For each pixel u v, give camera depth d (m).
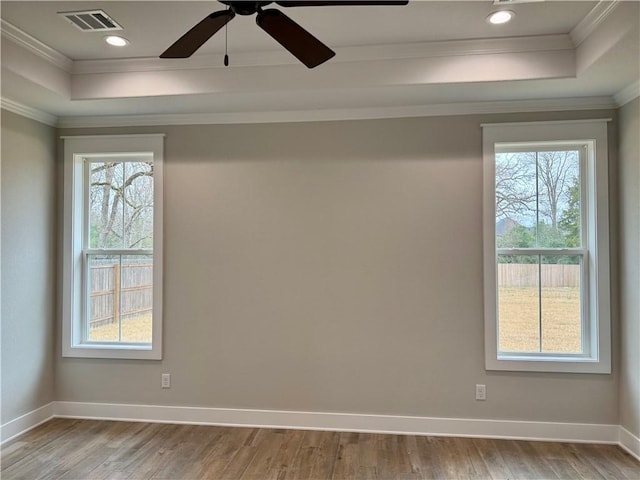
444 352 3.21
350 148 3.33
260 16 1.71
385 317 3.27
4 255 3.09
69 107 3.26
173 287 3.45
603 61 2.46
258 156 3.41
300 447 2.97
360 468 2.67
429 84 2.81
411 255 3.26
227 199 3.43
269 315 3.37
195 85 2.98
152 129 3.50
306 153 3.37
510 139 3.17
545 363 3.09
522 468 2.67
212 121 3.44
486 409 3.16
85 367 3.52
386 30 2.60
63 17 2.44
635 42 2.24
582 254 3.18
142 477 2.57
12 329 3.15
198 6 2.33
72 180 3.56
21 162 3.23
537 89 2.91
